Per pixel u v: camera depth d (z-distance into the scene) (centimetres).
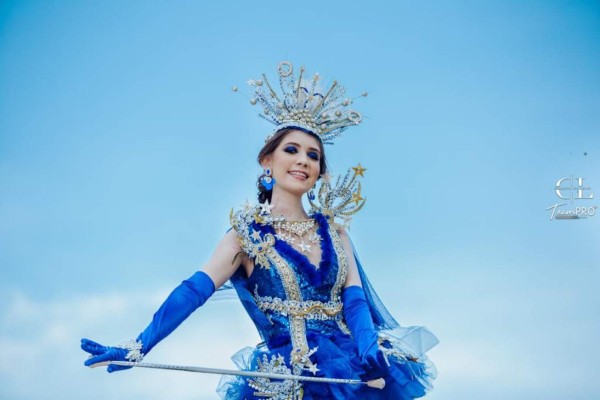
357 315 451
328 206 488
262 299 455
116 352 409
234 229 466
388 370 427
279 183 474
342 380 423
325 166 492
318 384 431
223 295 466
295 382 431
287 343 444
